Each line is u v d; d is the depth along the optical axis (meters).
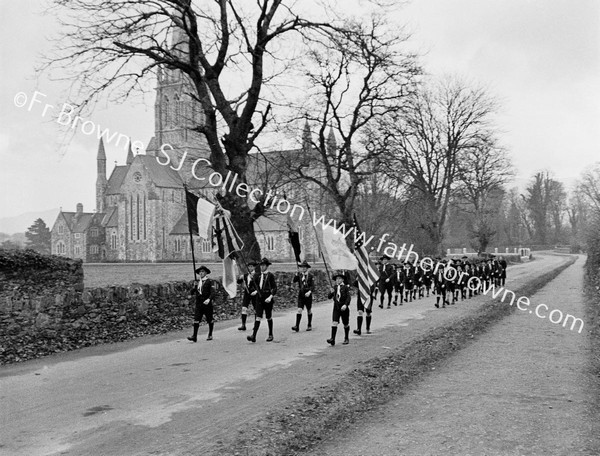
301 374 11.02
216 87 24.81
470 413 8.90
